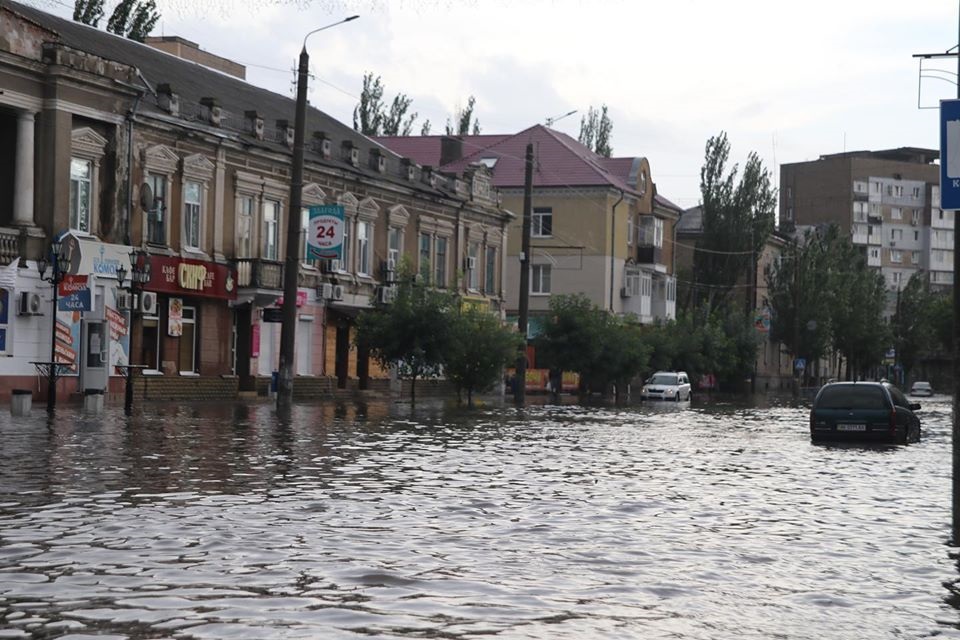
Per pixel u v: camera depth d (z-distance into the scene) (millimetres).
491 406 56531
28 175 43562
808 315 118750
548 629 9328
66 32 50188
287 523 14617
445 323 53625
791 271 120188
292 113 66688
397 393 68312
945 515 17484
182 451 24484
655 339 84812
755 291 125312
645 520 16031
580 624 9555
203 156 52188
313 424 36062
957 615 10367
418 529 14508
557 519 15820
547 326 72438
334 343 62938
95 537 13156
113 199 47000
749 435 38031
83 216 46031
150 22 67312
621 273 97938
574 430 37594
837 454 30250
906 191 190875
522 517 15906
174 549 12508
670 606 10406
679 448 30656
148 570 11305
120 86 46781
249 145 54656
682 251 125000
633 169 100375
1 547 12430
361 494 17969
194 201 52062
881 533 15445
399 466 22844
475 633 9102
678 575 11961
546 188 95562
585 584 11305
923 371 178875
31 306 42781
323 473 20969
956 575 12391
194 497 16906
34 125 43938
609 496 18781
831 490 20891
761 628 9664
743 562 12891
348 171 62906
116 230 47125
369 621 9398
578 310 72312
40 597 10023
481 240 79062
